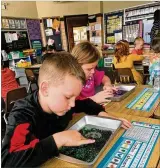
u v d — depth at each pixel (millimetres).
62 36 5734
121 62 3127
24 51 5105
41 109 730
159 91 1463
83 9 5398
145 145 732
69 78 632
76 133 703
